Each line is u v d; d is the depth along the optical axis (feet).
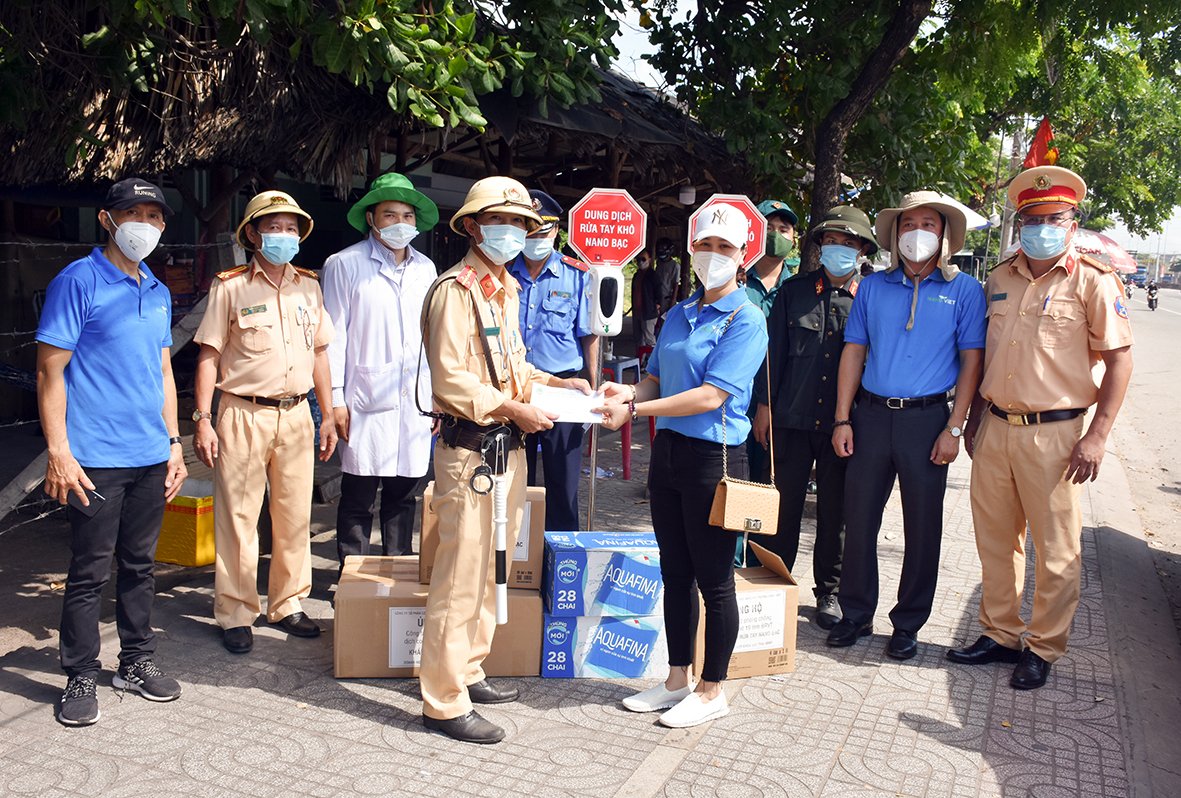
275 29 18.42
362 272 17.21
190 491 19.35
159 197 12.97
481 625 13.60
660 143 29.35
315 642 15.87
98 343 12.77
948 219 15.71
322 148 21.12
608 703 14.03
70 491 12.78
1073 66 43.01
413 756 12.28
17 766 11.69
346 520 18.01
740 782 11.93
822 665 15.70
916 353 15.87
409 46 17.57
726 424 12.96
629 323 73.61
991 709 14.25
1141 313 163.12
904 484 15.97
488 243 12.80
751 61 31.01
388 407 17.44
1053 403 14.75
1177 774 12.78
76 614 12.94
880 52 27.32
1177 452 41.06
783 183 34.83
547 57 22.77
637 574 14.73
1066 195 14.42
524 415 12.66
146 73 18.39
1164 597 20.75
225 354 15.48
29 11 17.44
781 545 18.56
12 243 27.04
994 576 15.85
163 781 11.48
